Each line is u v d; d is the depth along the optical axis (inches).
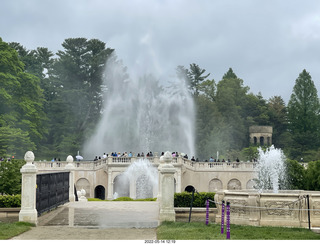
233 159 3897.6
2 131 2829.7
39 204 981.8
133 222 938.7
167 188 906.7
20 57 4320.9
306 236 749.3
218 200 935.0
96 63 4328.3
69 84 4338.1
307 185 1609.3
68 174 1371.8
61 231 815.7
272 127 4517.7
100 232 805.9
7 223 883.4
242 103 4717.0
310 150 4249.5
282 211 876.0
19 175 1492.4
